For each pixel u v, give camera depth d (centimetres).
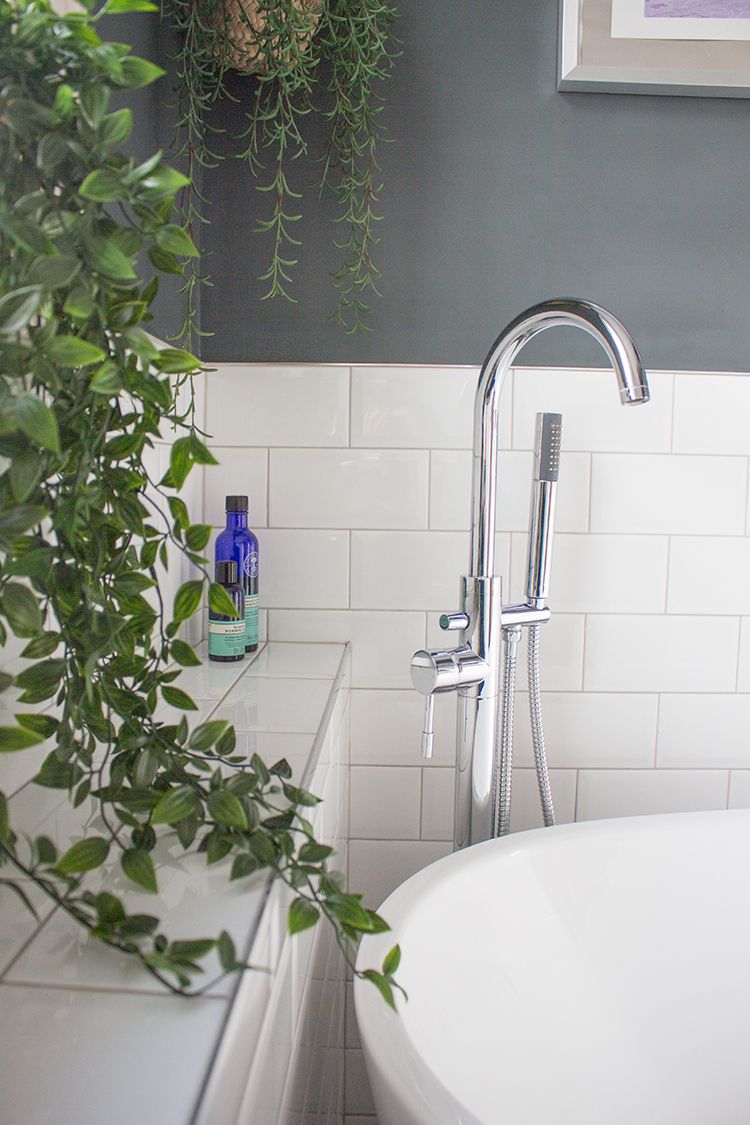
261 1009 51
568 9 142
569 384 148
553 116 147
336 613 150
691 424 149
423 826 153
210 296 147
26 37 44
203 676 124
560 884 118
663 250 148
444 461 148
